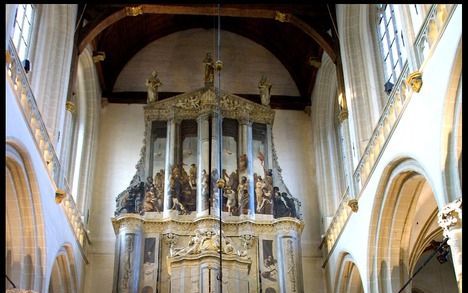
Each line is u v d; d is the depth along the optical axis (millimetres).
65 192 20609
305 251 27875
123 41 31188
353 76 23500
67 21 22719
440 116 14266
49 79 21672
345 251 23328
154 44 32531
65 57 22422
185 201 26094
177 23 32688
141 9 25281
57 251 20391
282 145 30547
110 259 26828
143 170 27203
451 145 14086
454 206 12984
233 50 32812
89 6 25078
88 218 27297
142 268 24125
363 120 22562
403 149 16953
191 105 28688
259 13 25875
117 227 25094
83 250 25297
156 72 29859
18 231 17891
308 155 30391
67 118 24922
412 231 21625
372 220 19859
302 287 24234
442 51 14289
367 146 20844
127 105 30734
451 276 28688
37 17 21625
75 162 27141
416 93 15953
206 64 29484
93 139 28531
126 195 26172
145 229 25109
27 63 19328
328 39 25672
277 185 27516
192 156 27453
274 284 24297
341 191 27719
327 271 26594
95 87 28828
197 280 22125
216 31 32969
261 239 25391
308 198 29266
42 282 18375
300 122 31297
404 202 19203
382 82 22516
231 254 22844
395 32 20922
